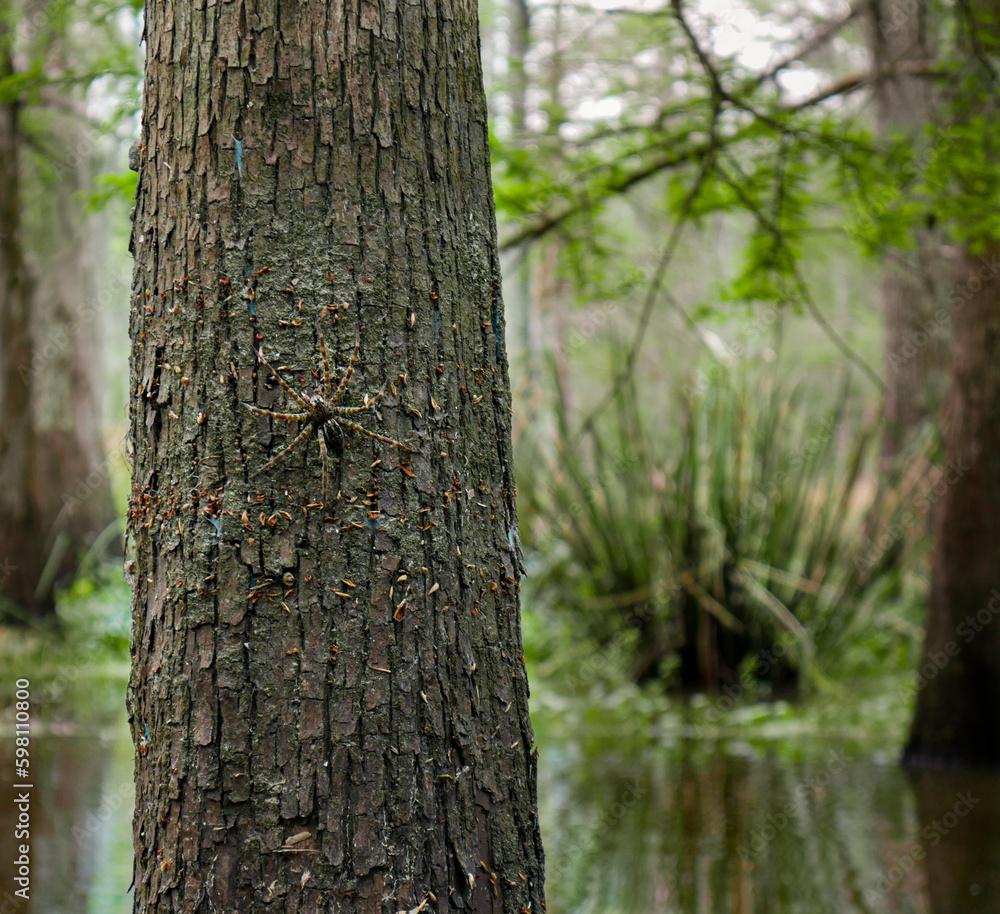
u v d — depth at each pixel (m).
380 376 2.00
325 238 1.99
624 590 9.29
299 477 1.95
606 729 7.57
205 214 1.99
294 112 1.99
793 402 9.05
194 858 1.91
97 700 8.45
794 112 5.11
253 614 1.93
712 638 8.92
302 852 1.89
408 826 1.94
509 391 2.26
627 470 9.30
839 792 5.66
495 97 6.45
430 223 2.08
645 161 5.73
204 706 1.93
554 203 6.07
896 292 10.34
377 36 2.04
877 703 8.06
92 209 4.96
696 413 8.89
